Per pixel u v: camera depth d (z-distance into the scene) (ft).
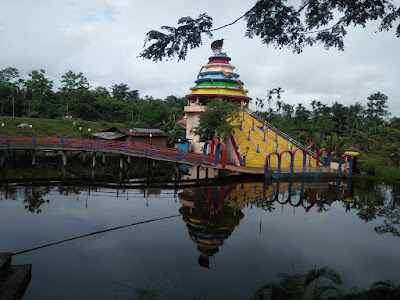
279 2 29.96
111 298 31.50
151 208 67.00
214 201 74.54
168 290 33.30
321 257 43.04
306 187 95.25
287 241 49.11
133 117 226.17
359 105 187.52
